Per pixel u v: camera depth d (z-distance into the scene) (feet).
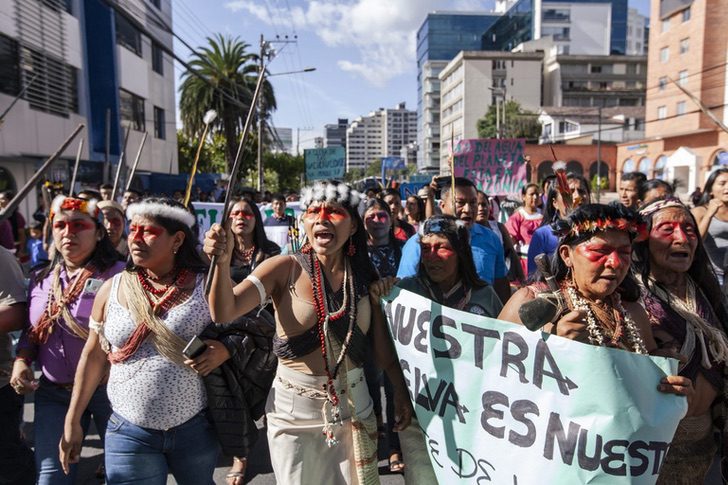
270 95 91.91
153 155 84.69
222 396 8.72
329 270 8.28
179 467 8.64
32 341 9.68
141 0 30.50
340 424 8.09
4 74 46.85
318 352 8.05
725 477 8.49
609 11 340.59
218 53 84.12
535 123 199.41
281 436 8.18
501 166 32.19
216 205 28.17
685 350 8.17
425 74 369.91
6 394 10.09
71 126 58.34
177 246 8.60
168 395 8.25
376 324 8.70
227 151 88.38
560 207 15.11
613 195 144.05
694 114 127.95
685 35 130.82
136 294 8.31
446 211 13.58
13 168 47.91
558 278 7.34
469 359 7.57
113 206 15.39
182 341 8.30
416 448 8.70
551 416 6.89
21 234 32.01
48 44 53.62
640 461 6.58
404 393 8.76
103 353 8.86
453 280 9.70
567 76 250.98
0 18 45.75
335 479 8.27
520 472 7.11
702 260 8.88
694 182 124.88
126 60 73.31
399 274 11.89
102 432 9.87
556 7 338.54
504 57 251.60
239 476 12.34
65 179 53.72
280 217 27.04
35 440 9.51
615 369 6.56
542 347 6.95
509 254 16.85
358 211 8.15
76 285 9.65
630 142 157.17
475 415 7.52
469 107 253.44
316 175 48.11
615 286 6.77
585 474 6.70
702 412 8.30
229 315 7.47
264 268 8.01
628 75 250.57
